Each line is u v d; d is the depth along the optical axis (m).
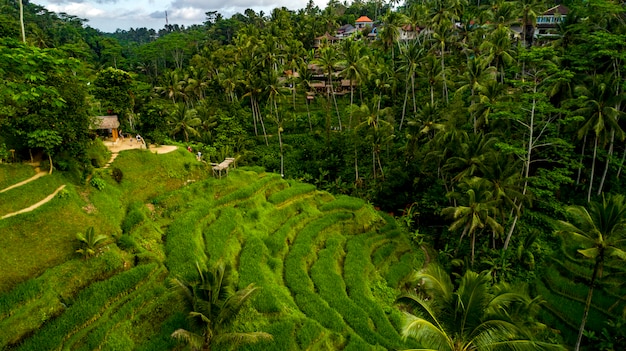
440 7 65.44
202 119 67.56
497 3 69.25
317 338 27.22
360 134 61.72
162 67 116.25
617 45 42.97
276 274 34.41
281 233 40.66
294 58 84.75
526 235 43.84
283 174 62.47
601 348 31.86
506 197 38.62
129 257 29.62
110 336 23.53
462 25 77.81
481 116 45.66
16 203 28.16
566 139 44.41
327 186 58.62
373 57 77.00
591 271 38.09
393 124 62.47
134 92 57.72
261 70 79.94
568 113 38.97
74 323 23.53
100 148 39.78
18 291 23.47
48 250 26.69
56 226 28.03
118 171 37.88
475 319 19.08
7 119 30.11
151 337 24.73
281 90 69.00
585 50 46.69
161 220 36.50
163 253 31.88
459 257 43.88
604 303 35.25
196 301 21.16
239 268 33.19
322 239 42.56
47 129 30.28
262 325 27.48
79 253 27.58
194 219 36.56
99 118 43.66
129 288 26.98
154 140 47.34
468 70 53.19
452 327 19.61
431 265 22.42
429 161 49.00
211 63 88.12
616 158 45.38
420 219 51.56
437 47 68.81
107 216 31.88
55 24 121.50
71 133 31.78
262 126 73.94
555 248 42.25
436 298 20.62
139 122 49.41
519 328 18.41
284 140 71.62
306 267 37.47
